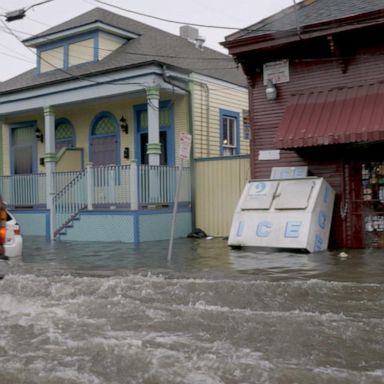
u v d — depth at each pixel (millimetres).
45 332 5980
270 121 13617
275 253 11398
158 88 16031
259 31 13344
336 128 11664
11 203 18688
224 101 18750
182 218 16266
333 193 12461
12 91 18906
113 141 19031
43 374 4711
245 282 7531
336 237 12555
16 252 9383
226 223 15969
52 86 18031
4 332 6059
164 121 17812
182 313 6543
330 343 5328
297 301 7023
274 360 4887
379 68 12109
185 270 9250
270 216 12031
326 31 12188
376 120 11281
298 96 12938
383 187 12094
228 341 5492
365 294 7082
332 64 12688
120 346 5352
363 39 12195
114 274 9047
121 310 6801
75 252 12609
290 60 13281
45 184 17844
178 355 5055
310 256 10789
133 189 15102
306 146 11945
